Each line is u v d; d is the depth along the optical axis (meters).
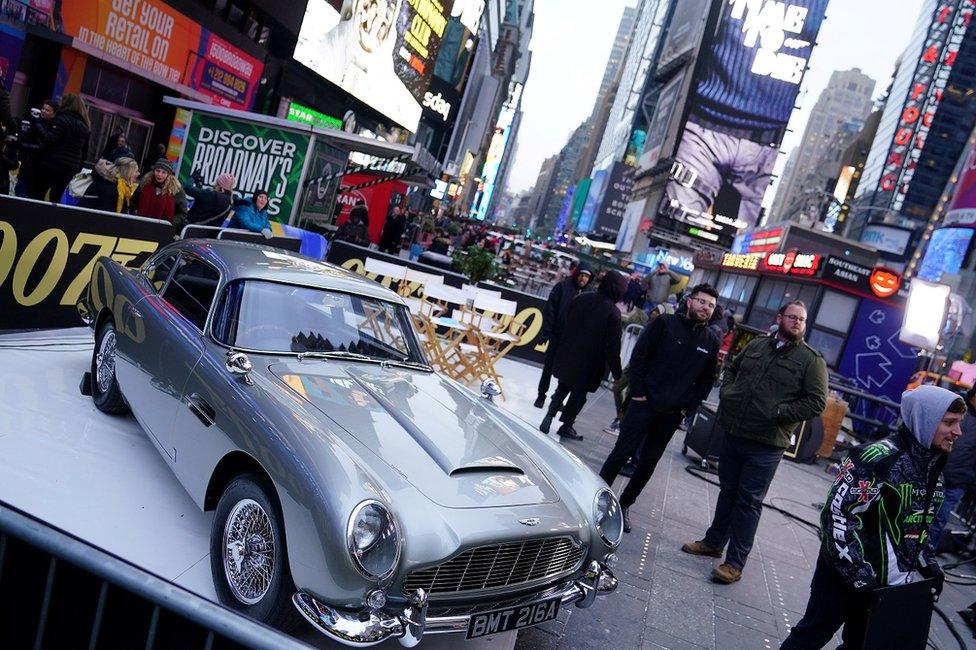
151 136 17.00
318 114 27.06
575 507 3.72
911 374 17.48
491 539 3.14
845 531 3.36
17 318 6.16
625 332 12.88
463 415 4.14
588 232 145.00
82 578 1.50
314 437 3.15
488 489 3.43
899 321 17.48
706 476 8.59
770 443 5.38
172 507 4.20
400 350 4.68
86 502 3.95
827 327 17.83
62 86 13.65
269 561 3.18
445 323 9.50
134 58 14.89
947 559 7.71
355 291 4.71
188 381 3.90
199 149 13.38
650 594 4.98
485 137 107.38
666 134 89.38
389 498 3.01
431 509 3.11
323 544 2.83
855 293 17.55
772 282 21.31
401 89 34.78
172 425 3.96
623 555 5.52
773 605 5.34
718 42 78.25
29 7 12.24
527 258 37.69
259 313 4.13
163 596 1.41
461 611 3.20
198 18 16.80
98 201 8.03
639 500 7.02
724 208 79.00
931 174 147.00
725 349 16.56
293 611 3.10
